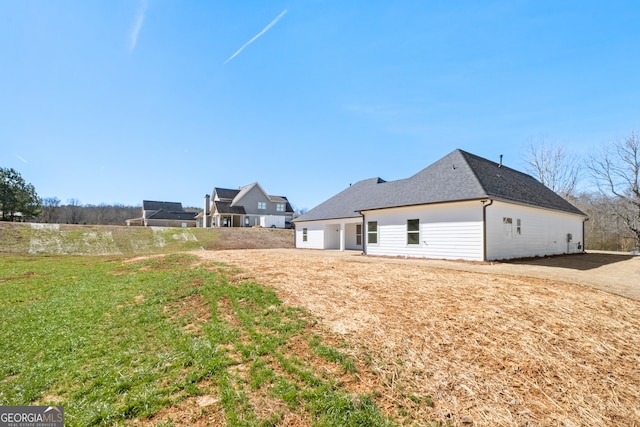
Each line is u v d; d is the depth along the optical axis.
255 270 8.75
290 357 3.52
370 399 2.71
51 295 7.85
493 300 5.30
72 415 2.65
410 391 2.84
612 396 2.82
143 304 6.35
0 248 19.80
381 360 3.37
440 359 3.38
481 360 3.37
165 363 3.56
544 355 3.47
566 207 18.23
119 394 2.97
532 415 2.54
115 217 61.88
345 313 4.79
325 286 6.49
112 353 4.02
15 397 3.01
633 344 3.83
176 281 8.18
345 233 21.78
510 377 3.07
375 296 5.63
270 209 47.44
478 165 15.07
